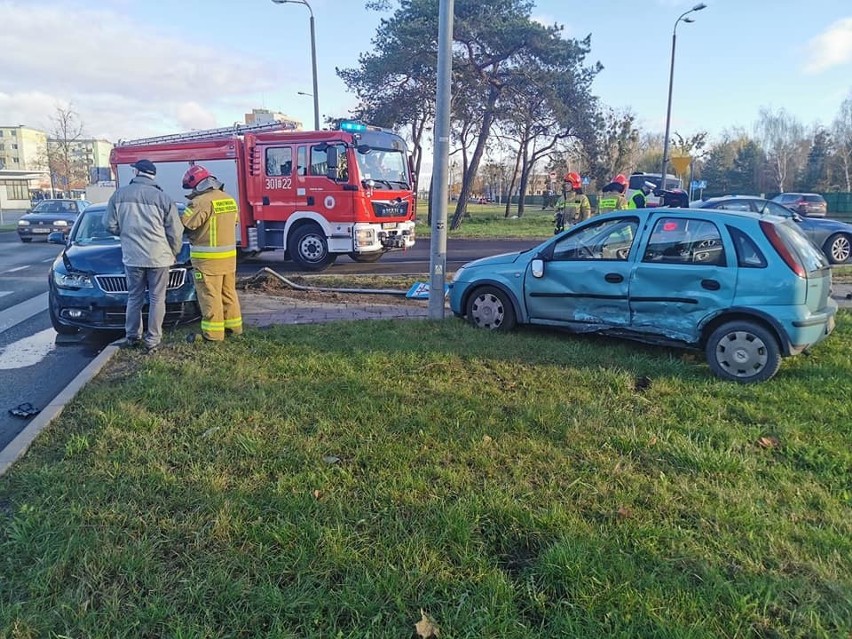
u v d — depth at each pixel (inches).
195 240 253.0
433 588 102.0
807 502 130.3
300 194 514.0
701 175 2925.7
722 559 110.3
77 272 277.7
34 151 4628.4
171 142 588.4
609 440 158.2
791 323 205.9
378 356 234.7
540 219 1418.6
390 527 118.8
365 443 155.6
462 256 658.2
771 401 191.3
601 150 1363.2
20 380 233.5
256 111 1268.5
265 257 654.5
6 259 674.2
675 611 96.3
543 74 1039.6
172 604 97.9
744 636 92.2
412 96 1058.1
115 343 259.1
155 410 179.3
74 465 143.4
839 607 97.6
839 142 2765.7
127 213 243.1
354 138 497.7
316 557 109.5
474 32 983.6
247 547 112.6
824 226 565.3
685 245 228.8
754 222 217.9
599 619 95.1
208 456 148.6
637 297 236.8
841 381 207.5
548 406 181.6
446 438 159.3
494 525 120.0
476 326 287.4
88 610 96.9
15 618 94.3
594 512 125.3
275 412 176.9
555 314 261.6
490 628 93.1
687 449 152.5
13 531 116.6
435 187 297.6
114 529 117.1
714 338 217.8
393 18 1080.2
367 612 96.9
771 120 3110.2
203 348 250.4
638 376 217.2
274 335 270.7
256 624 94.4
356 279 451.8
